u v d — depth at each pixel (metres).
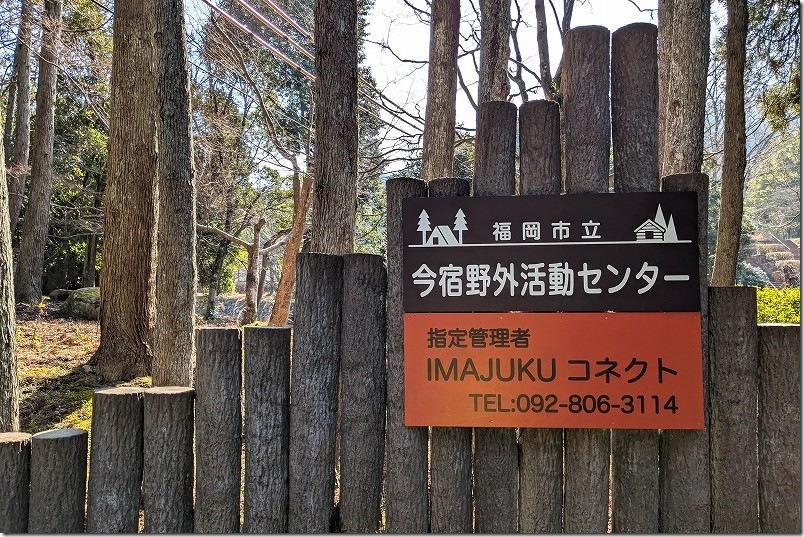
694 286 2.56
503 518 2.71
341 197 4.36
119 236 6.23
